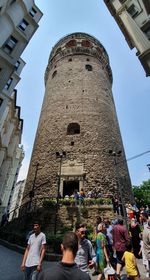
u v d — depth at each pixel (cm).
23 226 1616
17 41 1584
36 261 523
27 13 1667
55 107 2684
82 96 2725
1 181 2927
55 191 1920
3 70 1414
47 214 1519
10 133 2928
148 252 657
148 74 1005
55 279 213
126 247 635
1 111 2023
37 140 2548
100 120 2497
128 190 2145
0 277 686
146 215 1213
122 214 1576
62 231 1391
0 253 1092
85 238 548
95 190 1905
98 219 840
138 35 1066
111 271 553
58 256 976
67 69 3206
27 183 2212
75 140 2264
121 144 2598
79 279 223
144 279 663
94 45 3788
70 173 2022
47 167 2139
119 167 2211
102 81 3142
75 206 1531
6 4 1405
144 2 1025
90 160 2105
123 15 1195
